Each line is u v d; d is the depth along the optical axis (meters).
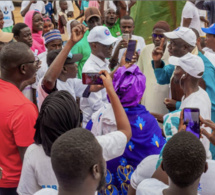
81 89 3.21
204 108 2.40
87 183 1.26
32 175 1.80
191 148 1.32
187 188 1.35
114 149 1.70
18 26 4.66
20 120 2.19
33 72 2.38
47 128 1.69
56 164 1.24
